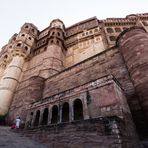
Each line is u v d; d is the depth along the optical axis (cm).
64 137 680
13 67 2822
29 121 1239
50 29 3309
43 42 3400
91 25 3291
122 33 1436
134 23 2973
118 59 1345
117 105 721
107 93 812
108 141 521
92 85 938
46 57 2672
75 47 3048
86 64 1623
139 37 1247
